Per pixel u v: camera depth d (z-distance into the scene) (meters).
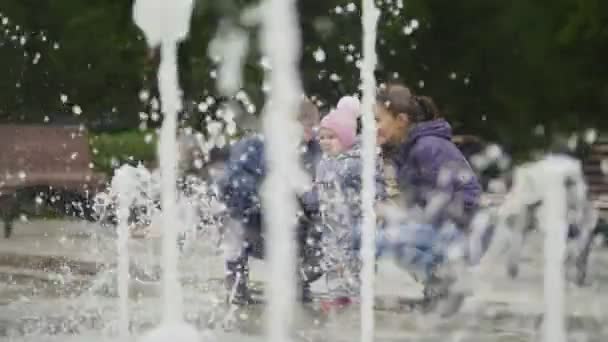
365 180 7.36
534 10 28.89
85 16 24.30
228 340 7.54
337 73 25.44
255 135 9.71
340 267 9.30
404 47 28.59
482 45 29.38
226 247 9.62
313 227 9.35
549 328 4.62
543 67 28.86
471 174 9.16
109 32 24.55
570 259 10.62
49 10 23.92
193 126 14.61
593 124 28.52
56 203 16.58
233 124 12.62
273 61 4.26
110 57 24.41
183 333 3.86
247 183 9.58
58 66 23.75
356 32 25.44
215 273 10.70
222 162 12.70
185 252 11.73
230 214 9.66
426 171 9.08
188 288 9.89
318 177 9.40
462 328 7.90
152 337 3.86
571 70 28.53
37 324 8.18
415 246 9.03
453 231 9.09
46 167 17.06
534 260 11.41
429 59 29.30
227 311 8.85
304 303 9.13
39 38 23.88
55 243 13.58
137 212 13.09
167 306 4.68
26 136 17.20
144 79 24.69
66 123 23.03
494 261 10.79
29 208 16.47
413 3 28.41
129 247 12.90
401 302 8.95
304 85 25.23
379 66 28.52
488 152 21.48
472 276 9.53
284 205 4.30
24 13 23.56
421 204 9.12
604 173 16.67
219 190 9.86
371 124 7.45
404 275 10.32
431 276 9.02
